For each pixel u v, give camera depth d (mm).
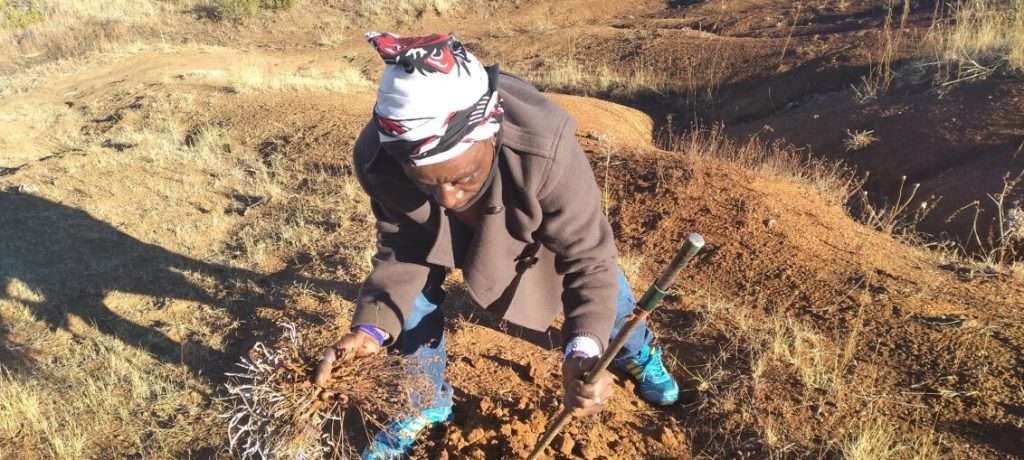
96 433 3768
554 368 3846
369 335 2734
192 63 13469
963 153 7559
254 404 2619
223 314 4660
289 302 4609
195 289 4961
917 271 4719
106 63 13828
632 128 9992
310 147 7492
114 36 17344
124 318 4703
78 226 5914
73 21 18391
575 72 13133
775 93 10914
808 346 3922
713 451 3381
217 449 3578
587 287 2570
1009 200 6508
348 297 4625
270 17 18406
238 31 18047
